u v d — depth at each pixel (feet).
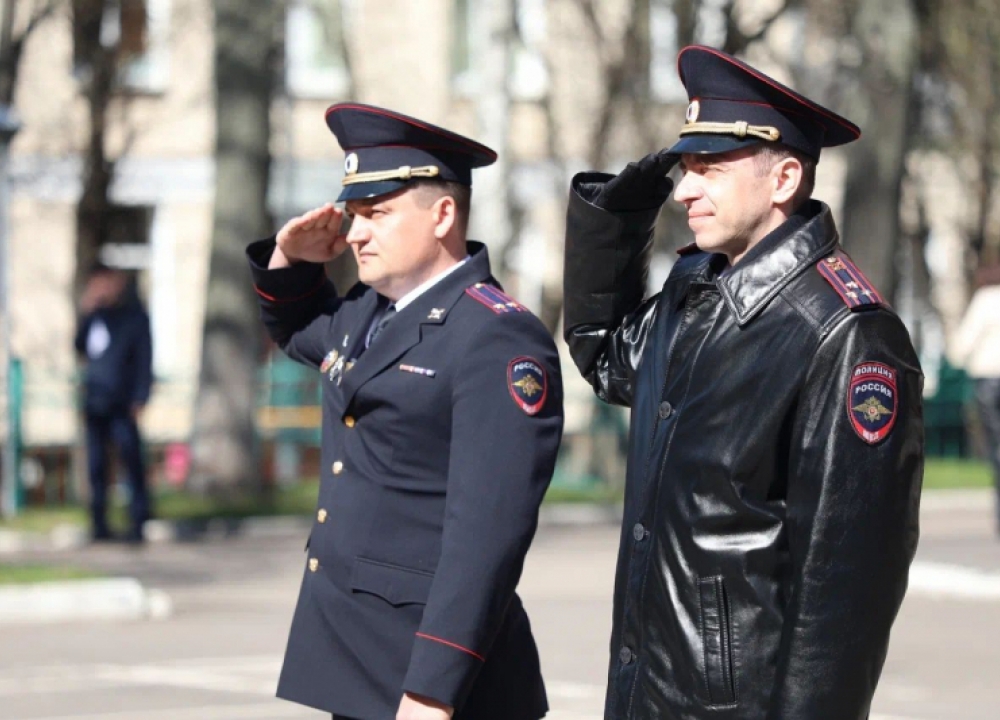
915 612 79.61
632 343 28.55
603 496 134.41
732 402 24.94
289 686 30.27
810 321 24.68
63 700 58.39
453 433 29.35
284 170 172.04
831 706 23.41
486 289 30.35
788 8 139.74
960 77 151.64
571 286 29.40
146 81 168.35
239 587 87.56
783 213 25.88
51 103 153.48
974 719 55.83
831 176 188.75
